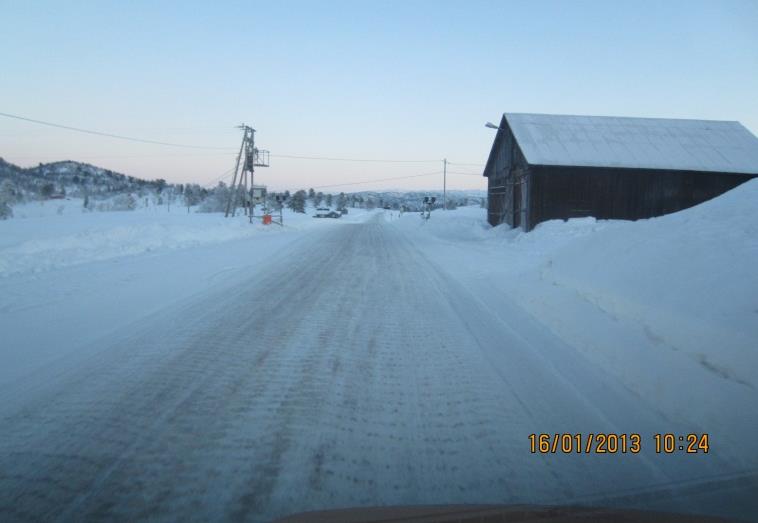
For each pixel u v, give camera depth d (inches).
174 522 124.1
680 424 185.6
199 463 153.2
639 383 219.0
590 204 1067.3
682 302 241.8
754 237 267.1
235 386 217.2
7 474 145.3
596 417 192.4
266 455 159.2
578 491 140.5
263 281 498.0
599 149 1104.2
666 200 1079.0
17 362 243.6
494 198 1428.4
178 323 322.0
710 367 202.2
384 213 4355.3
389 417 191.3
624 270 313.9
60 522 123.4
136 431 173.5
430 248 905.5
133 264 580.4
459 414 194.7
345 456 160.1
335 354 265.9
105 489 138.2
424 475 149.5
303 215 2967.5
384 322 339.3
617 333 263.9
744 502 134.9
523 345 289.0
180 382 219.9
